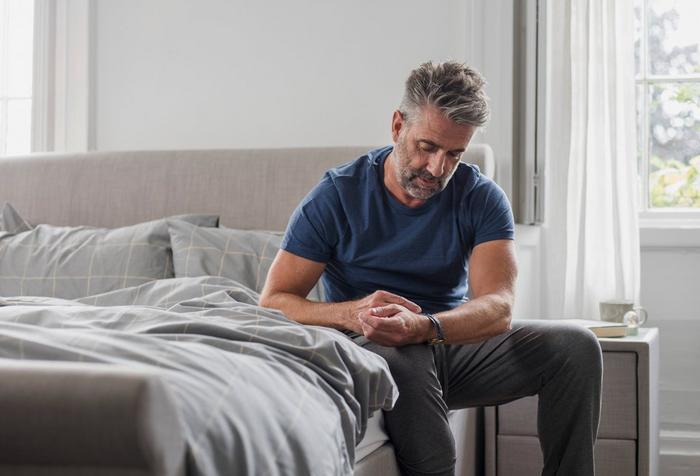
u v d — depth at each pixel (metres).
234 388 1.37
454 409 2.44
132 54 3.72
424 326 2.06
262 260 2.89
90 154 3.54
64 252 3.08
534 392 2.34
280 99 3.57
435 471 2.01
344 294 2.42
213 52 3.64
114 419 1.04
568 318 3.41
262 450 1.33
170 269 3.01
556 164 3.44
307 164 3.27
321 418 1.54
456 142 2.14
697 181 3.65
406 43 3.44
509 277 2.29
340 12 3.50
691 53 3.66
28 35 3.96
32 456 1.08
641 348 2.76
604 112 3.41
